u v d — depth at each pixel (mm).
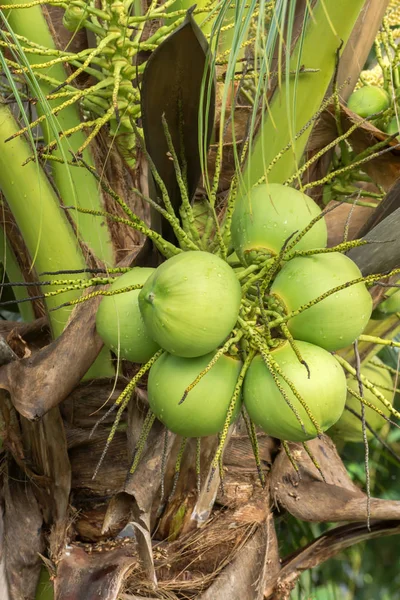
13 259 3305
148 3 3273
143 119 2527
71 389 2756
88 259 3033
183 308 2271
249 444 3129
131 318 2430
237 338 2352
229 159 3189
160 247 2504
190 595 2926
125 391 2371
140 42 2996
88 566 2891
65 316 3023
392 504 3012
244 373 2363
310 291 2365
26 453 3023
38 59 3033
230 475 3088
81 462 3068
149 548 2580
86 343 2742
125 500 2660
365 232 2867
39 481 3020
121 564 2850
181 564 2951
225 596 2912
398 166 3125
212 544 2979
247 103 3359
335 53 2838
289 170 2885
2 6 2730
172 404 2363
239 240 2471
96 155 3076
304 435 2342
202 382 2355
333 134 3201
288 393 2326
